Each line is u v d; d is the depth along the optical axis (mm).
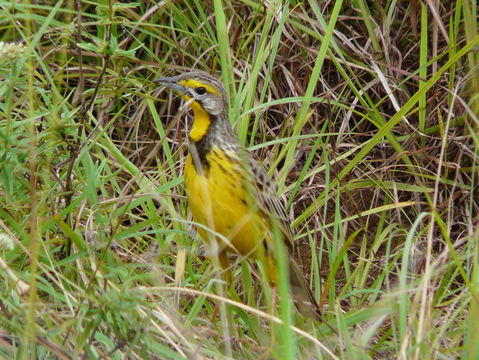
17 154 8484
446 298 10594
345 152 12336
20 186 9734
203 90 9656
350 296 10641
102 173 11484
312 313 9469
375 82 12336
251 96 10859
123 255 10023
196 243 10633
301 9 12594
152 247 10625
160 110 12547
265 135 12281
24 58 8219
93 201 9648
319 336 9211
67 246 9211
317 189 12078
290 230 10320
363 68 12172
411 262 11031
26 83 9406
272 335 8391
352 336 9594
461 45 12547
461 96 11961
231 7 12172
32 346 7617
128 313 7516
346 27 12734
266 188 9898
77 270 8875
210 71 12500
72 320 7516
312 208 11000
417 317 9023
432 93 12383
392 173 12117
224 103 9727
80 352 7699
